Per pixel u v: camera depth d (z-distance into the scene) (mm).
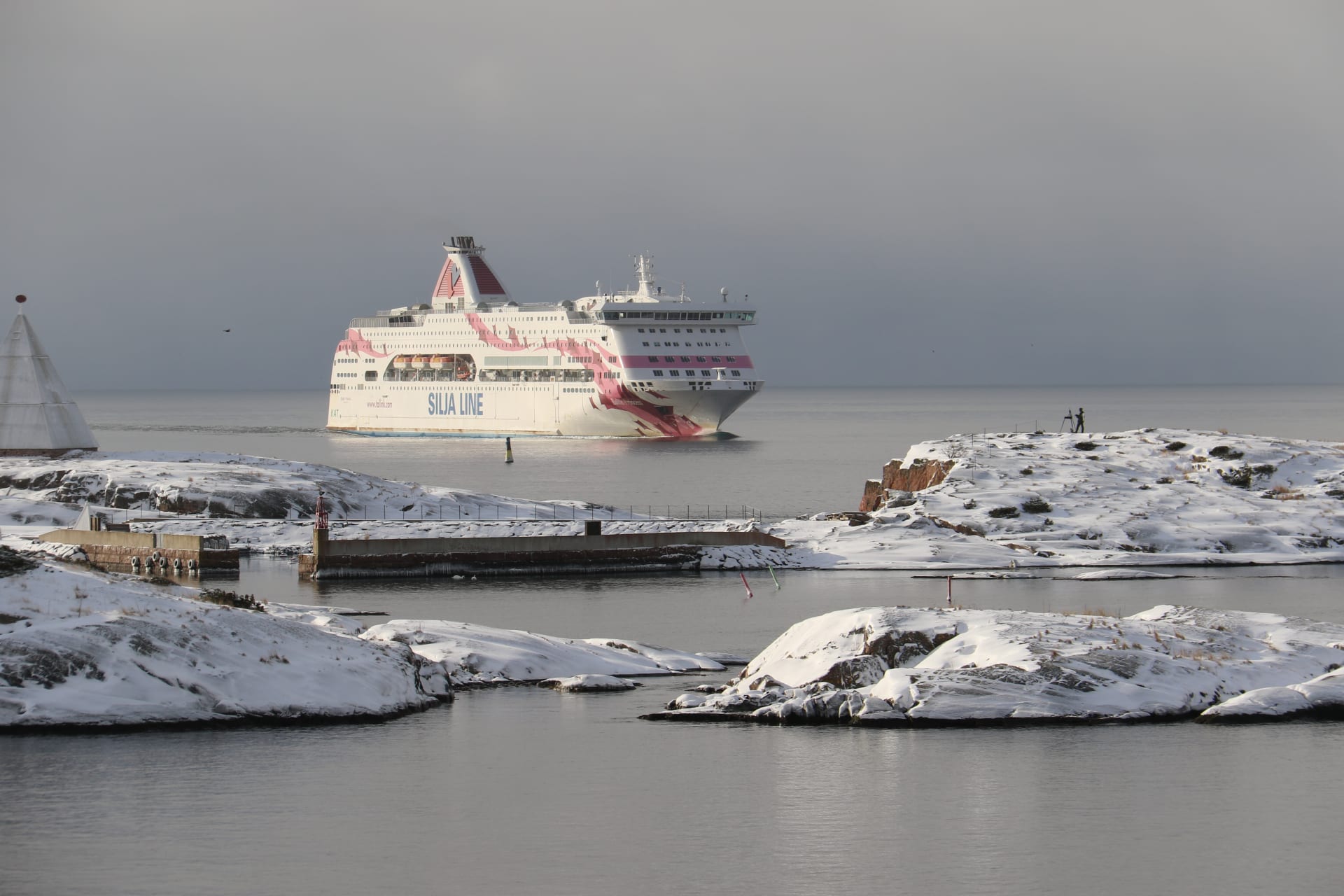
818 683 59719
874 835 45188
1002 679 57781
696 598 96312
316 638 61656
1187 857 43312
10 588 60719
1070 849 43906
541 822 46469
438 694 62031
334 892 40875
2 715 53969
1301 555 111312
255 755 52656
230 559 107500
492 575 107250
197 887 41156
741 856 43562
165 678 56281
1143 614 65750
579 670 67750
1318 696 56875
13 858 43156
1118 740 54000
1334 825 45688
